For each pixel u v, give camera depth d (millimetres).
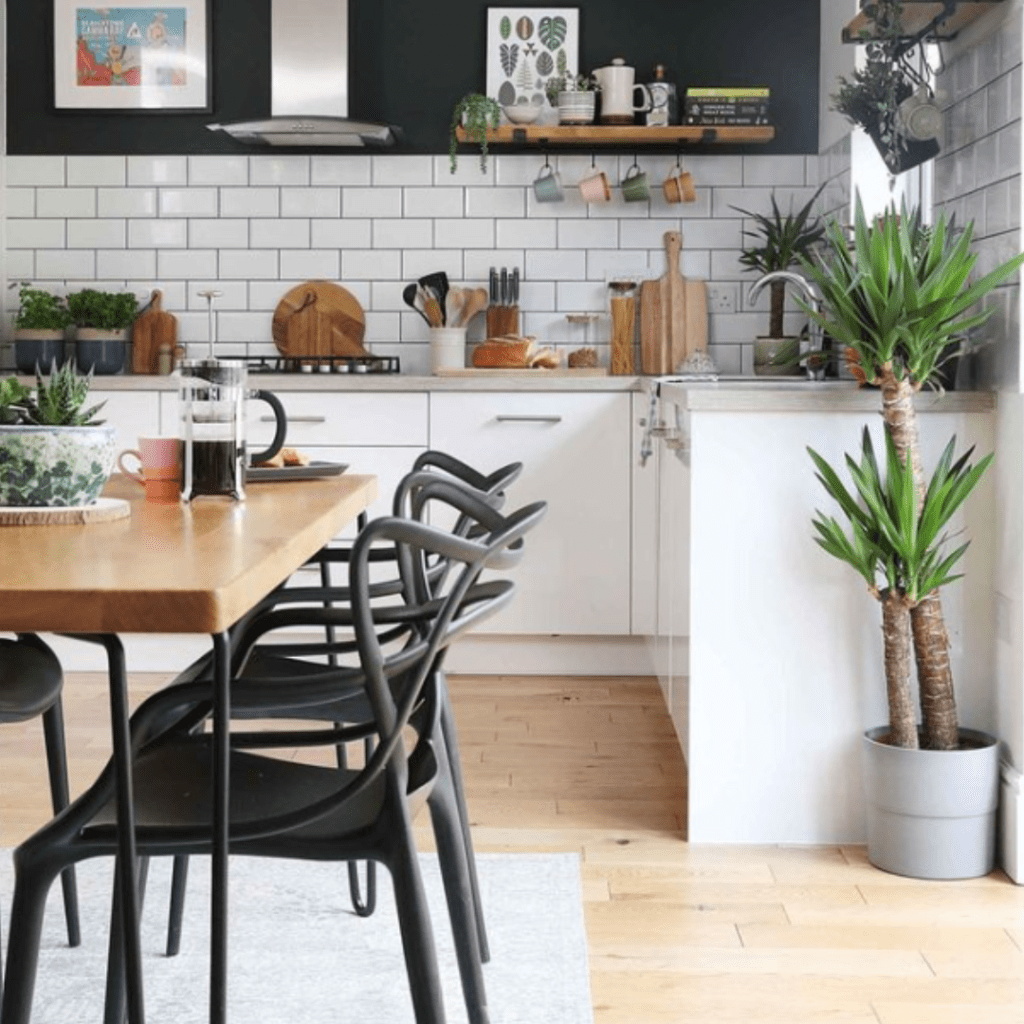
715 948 2996
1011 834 3406
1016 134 3381
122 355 5863
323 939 3043
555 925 3100
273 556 1886
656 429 4469
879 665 3602
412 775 2053
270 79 5980
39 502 2289
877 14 3730
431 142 5984
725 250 5949
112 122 6020
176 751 2186
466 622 1943
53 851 1811
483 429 5445
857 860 3537
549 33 5949
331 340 5992
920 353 3305
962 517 3594
